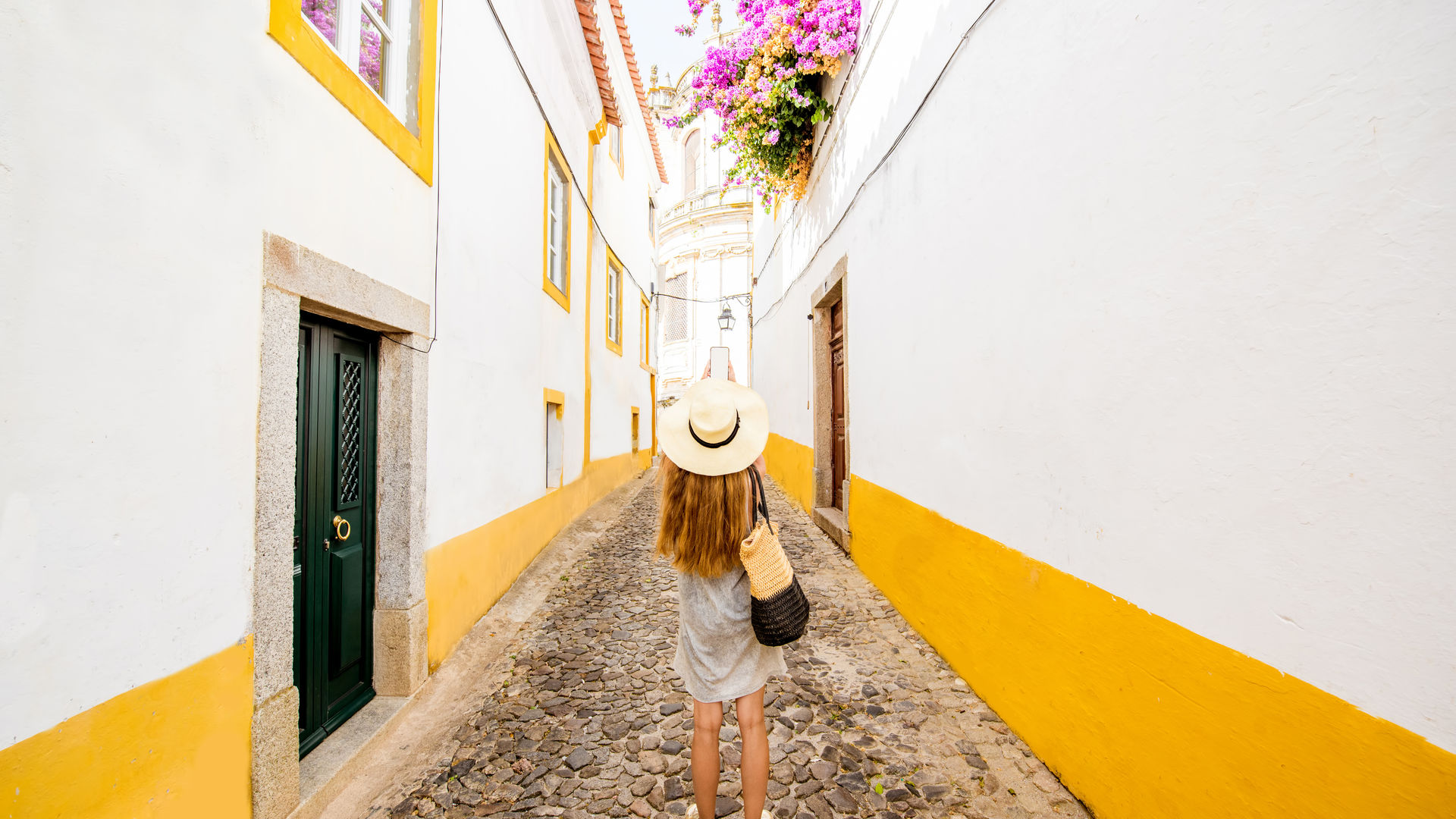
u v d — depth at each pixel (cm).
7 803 131
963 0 324
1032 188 256
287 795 221
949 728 280
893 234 452
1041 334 249
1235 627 155
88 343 151
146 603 166
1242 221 153
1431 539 113
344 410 299
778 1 599
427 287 351
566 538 691
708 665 206
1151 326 185
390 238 309
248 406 206
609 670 363
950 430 345
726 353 1734
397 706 309
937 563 363
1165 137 179
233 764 196
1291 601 141
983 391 304
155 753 167
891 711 298
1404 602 118
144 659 165
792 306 932
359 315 278
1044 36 246
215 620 191
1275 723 144
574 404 789
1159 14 181
